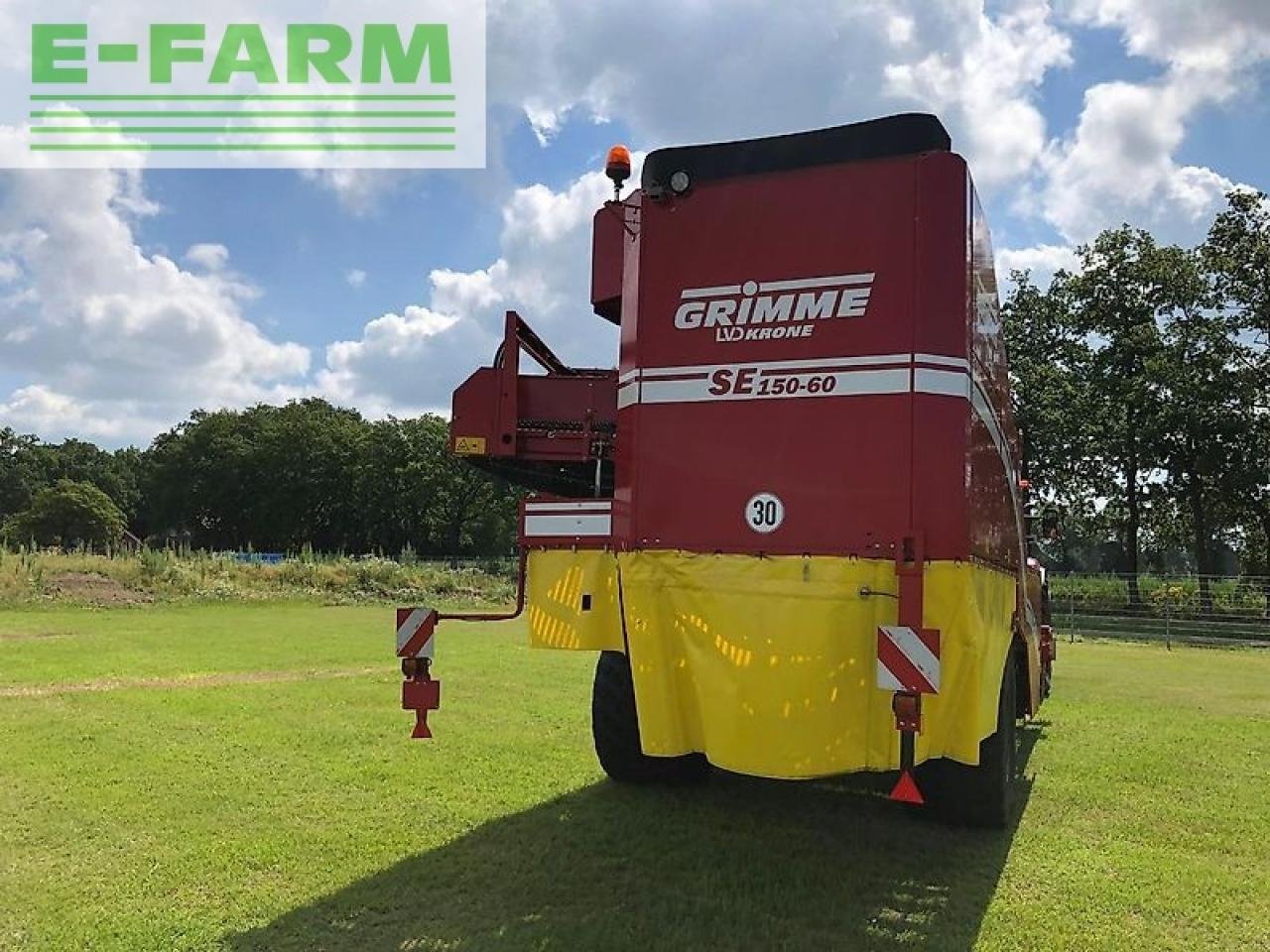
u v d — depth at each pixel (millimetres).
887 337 4480
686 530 4793
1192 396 37719
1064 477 40031
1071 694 12617
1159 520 42750
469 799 6371
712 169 4863
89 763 7180
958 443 4387
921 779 5824
